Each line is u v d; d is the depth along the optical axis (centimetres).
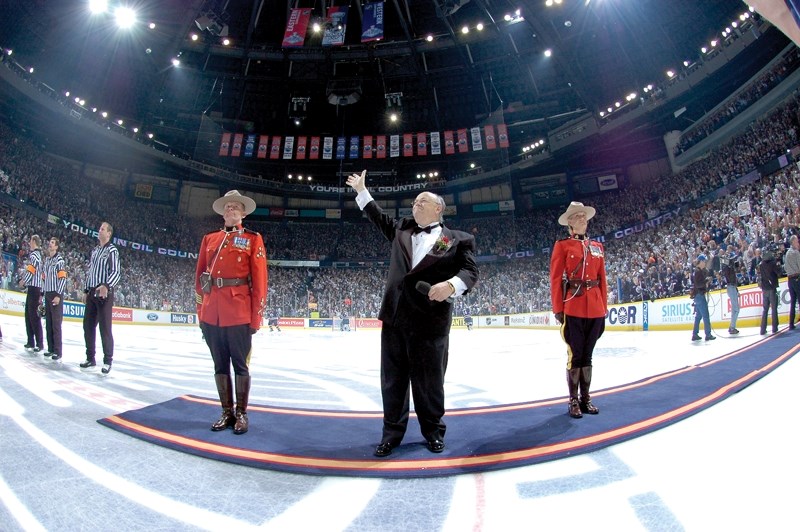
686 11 2430
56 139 3142
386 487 210
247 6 3072
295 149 3756
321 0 2948
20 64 2636
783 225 1349
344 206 4244
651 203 2766
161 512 182
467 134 3628
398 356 275
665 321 1413
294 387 511
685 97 2645
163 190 3791
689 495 192
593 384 485
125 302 2572
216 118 3797
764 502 182
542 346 1140
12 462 235
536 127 3681
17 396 387
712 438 268
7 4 2320
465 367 688
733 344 776
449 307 282
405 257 289
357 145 3803
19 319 1673
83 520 174
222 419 313
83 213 2931
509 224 3741
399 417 267
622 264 2306
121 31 2822
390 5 3083
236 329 312
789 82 1956
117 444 272
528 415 345
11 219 2202
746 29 2195
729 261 961
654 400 374
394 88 3622
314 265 3897
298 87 3612
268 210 4159
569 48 2817
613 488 202
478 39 3081
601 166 3606
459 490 205
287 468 231
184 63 3319
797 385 384
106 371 551
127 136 3303
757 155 2025
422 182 4125
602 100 3088
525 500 192
